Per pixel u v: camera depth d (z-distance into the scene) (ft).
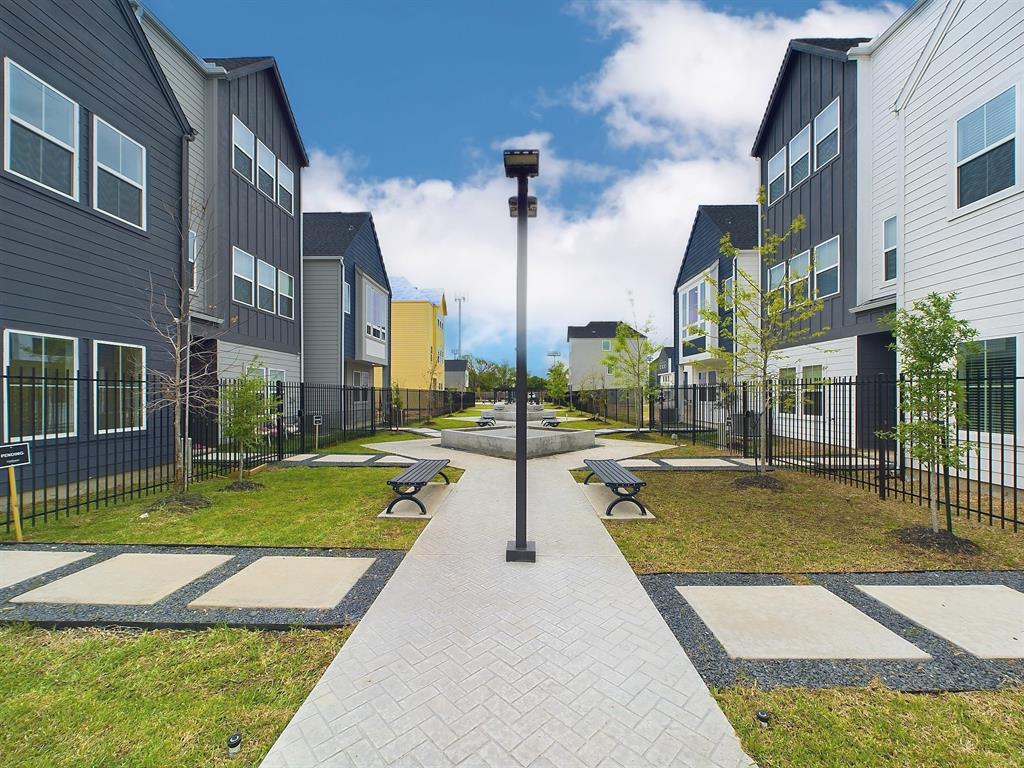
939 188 23.62
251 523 17.44
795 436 39.27
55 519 17.95
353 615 10.39
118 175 25.58
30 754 6.59
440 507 19.53
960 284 22.54
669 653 8.85
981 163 21.56
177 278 30.01
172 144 29.63
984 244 21.38
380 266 73.10
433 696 7.61
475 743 6.61
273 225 45.29
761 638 9.44
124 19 26.00
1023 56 19.74
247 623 10.05
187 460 23.65
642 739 6.72
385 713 7.21
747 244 53.47
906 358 16.05
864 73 34.04
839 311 36.04
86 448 23.32
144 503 20.54
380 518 18.04
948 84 23.09
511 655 8.75
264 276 43.80
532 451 33.09
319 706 7.37
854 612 10.53
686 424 57.62
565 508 19.40
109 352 24.88
